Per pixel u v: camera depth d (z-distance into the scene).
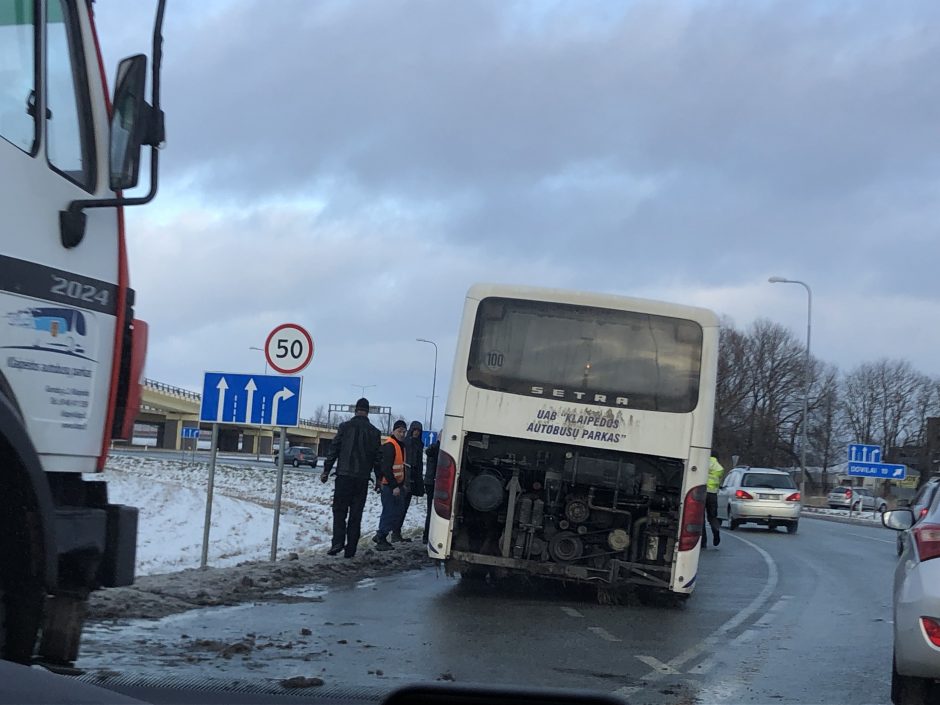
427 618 9.34
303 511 27.23
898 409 104.62
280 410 12.27
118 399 5.19
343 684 6.25
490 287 10.73
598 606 10.84
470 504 10.63
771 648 8.69
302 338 12.34
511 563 10.70
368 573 12.70
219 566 13.33
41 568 4.25
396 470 14.95
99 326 4.96
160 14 4.70
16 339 4.40
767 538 24.83
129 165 4.73
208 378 12.32
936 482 14.49
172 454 77.94
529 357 10.60
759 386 100.56
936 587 5.84
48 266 4.60
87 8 4.93
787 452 100.25
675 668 7.61
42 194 4.56
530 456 10.85
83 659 6.54
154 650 7.02
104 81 5.00
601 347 10.58
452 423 10.59
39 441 4.57
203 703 5.48
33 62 4.53
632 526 10.85
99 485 5.16
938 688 6.57
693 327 10.56
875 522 41.62
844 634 9.59
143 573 12.20
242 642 7.44
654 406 10.45
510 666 7.31
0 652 4.17
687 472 10.39
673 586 10.50
